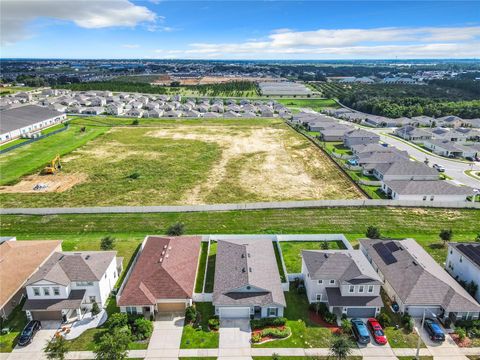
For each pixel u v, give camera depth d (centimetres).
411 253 4612
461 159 10006
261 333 3672
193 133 13062
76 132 12712
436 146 10800
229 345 3559
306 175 8644
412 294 3909
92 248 5350
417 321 3875
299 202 6669
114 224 6088
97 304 4022
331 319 3841
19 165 9069
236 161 9706
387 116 16112
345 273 4075
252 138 12369
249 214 6450
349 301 3916
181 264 4516
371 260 4781
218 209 6588
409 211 6556
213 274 4728
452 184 7194
